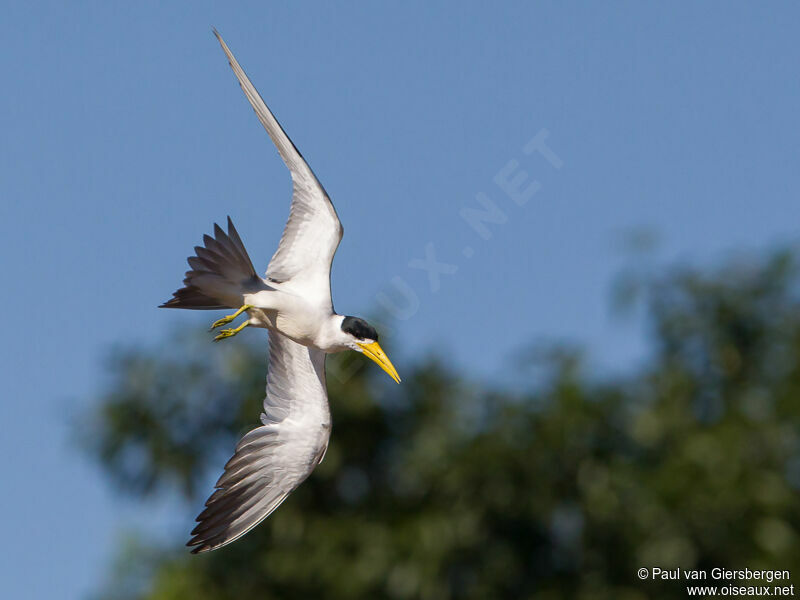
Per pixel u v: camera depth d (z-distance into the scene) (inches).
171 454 597.6
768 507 552.1
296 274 388.5
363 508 600.1
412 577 570.9
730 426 565.3
